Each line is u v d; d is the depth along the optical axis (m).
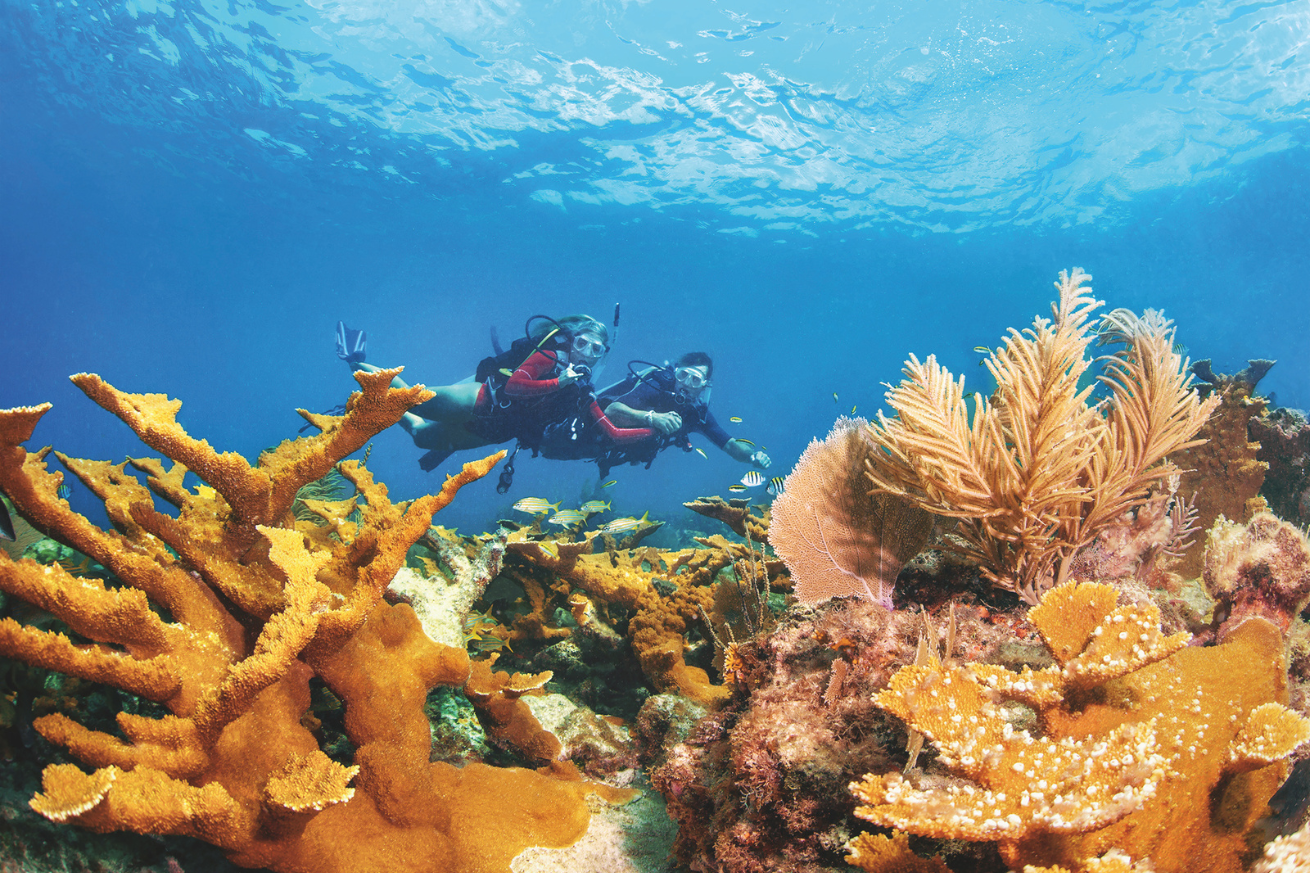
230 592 1.91
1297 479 4.06
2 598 1.97
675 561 4.99
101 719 2.10
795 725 1.93
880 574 2.37
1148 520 2.40
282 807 1.52
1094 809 1.07
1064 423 1.85
